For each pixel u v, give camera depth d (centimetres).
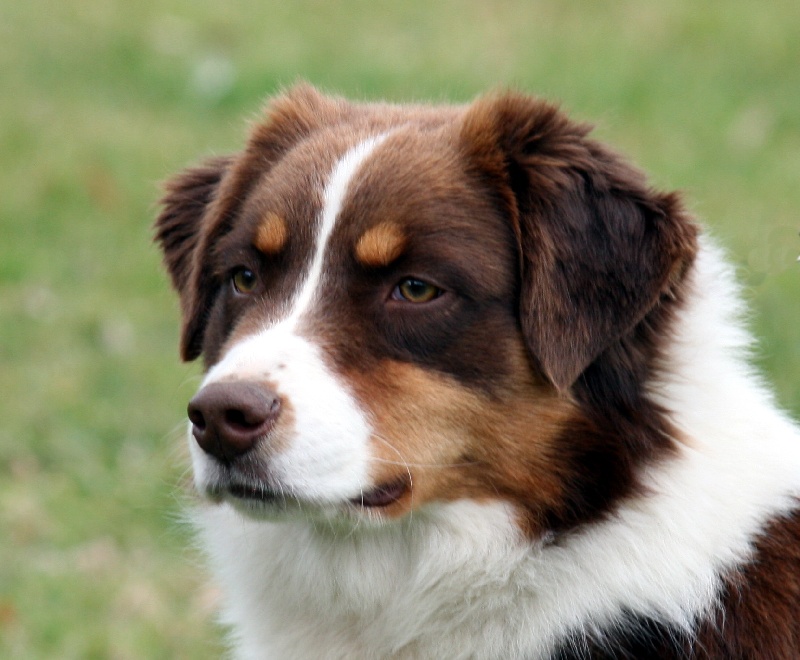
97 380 1880
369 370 875
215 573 1033
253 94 2980
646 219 909
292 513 867
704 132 2781
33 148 2666
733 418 911
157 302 2155
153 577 1463
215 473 859
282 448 833
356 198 909
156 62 3141
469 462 893
